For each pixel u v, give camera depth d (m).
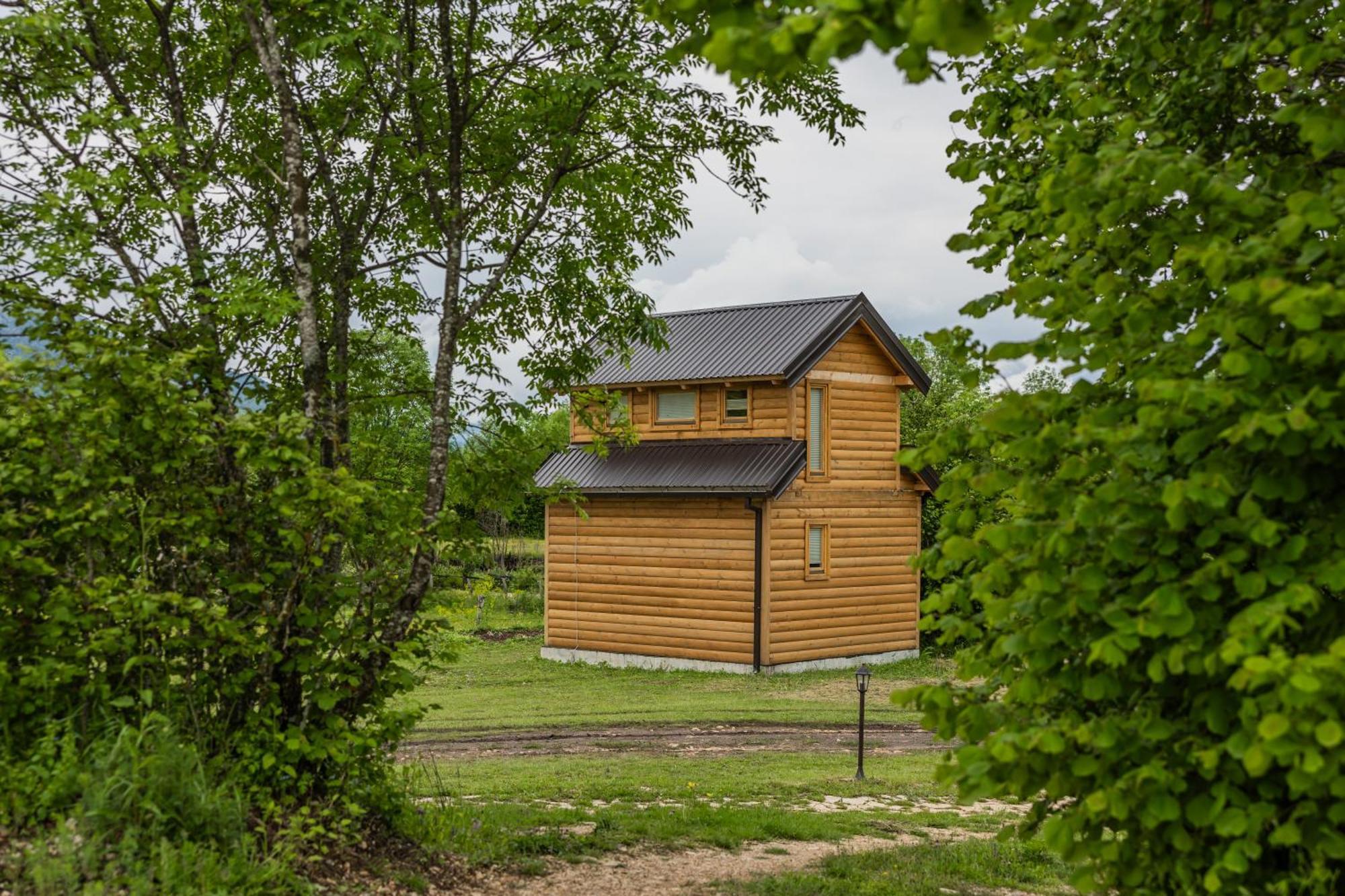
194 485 7.00
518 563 39.41
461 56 9.60
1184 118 5.44
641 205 10.61
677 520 24.78
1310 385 3.91
